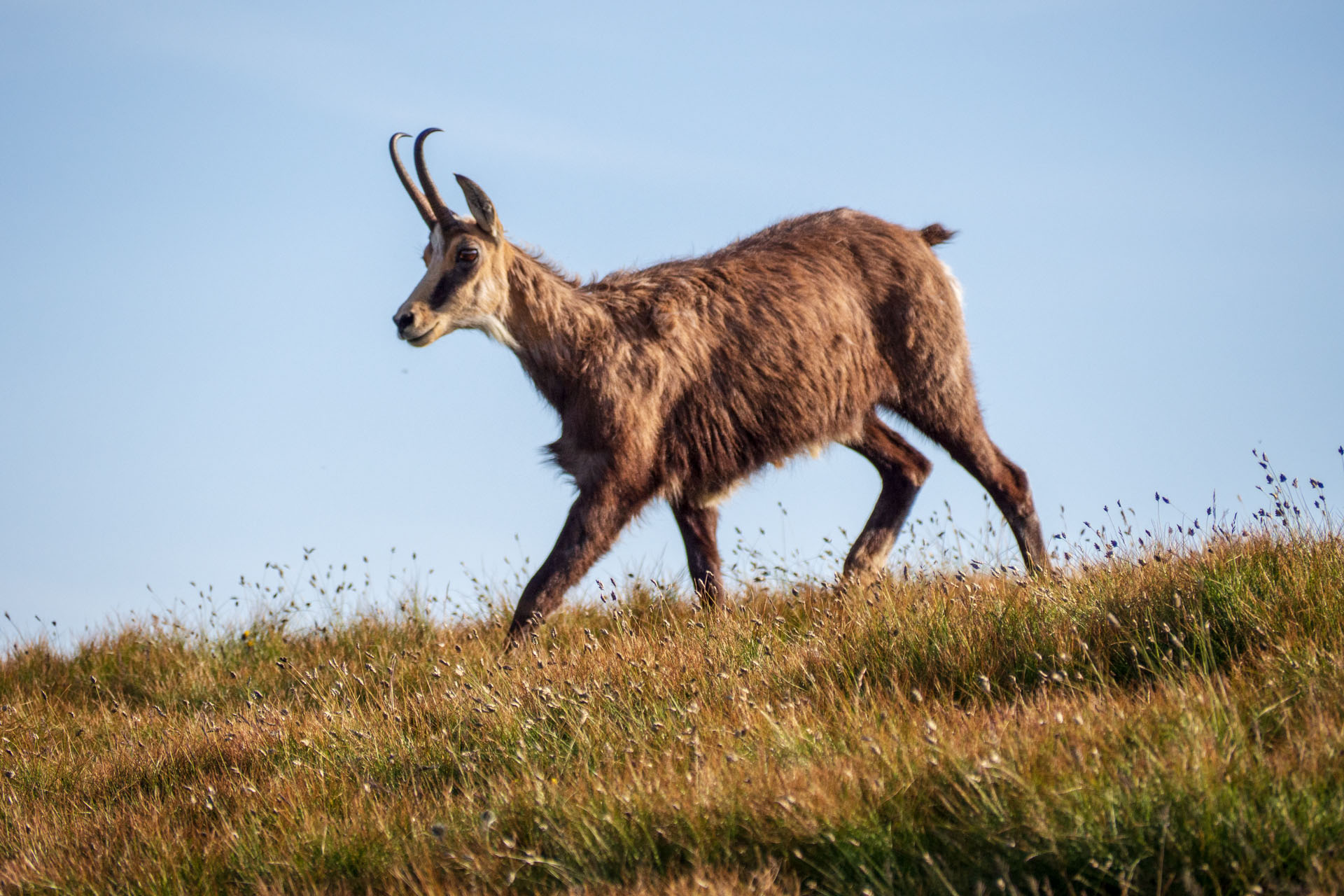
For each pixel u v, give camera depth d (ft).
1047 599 66.90
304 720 71.87
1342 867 36.17
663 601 97.60
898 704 57.52
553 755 58.90
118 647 107.14
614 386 90.53
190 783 67.46
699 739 54.19
